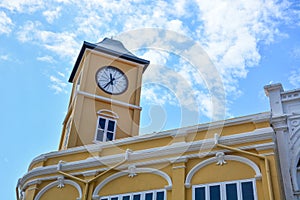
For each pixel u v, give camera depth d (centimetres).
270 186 949
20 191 1407
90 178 1229
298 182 1019
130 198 1137
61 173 1279
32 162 1402
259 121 1074
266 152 1012
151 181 1136
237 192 995
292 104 1148
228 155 1060
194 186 1061
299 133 1080
